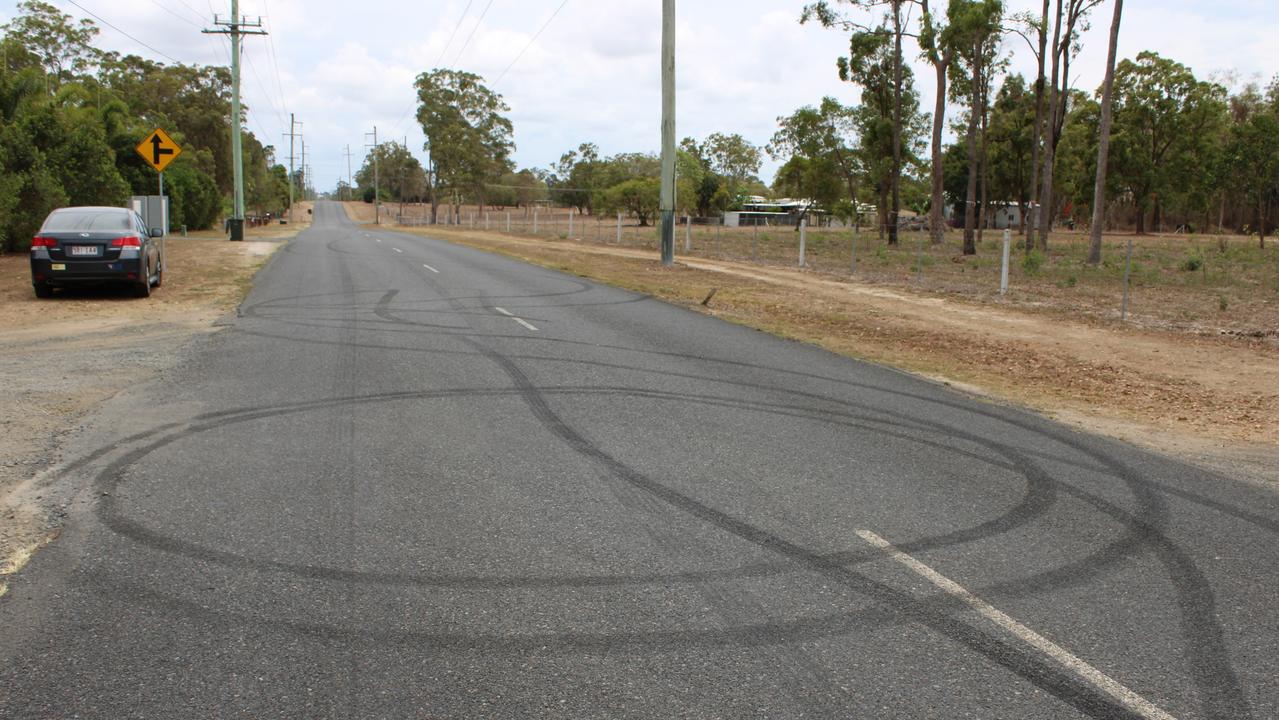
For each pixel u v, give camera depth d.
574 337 12.75
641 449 6.91
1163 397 9.75
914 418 8.26
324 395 8.67
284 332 12.74
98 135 33.69
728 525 5.27
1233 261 34.94
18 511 5.36
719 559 4.75
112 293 17.44
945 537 5.15
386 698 3.38
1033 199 38.06
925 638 3.91
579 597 4.27
